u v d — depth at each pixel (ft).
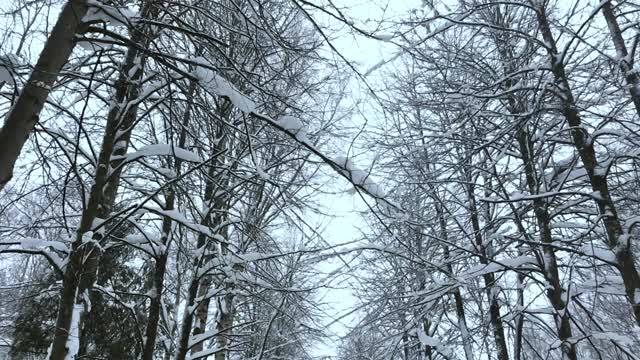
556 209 25.70
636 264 25.00
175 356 20.76
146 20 11.85
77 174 12.58
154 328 19.04
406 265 29.30
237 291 22.38
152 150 15.16
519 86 22.33
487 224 25.62
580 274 26.43
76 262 12.67
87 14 11.05
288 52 15.64
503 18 26.48
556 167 25.05
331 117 22.66
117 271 27.68
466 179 27.89
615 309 27.35
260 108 18.97
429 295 27.96
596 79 22.97
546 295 24.79
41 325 25.26
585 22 20.52
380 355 32.42
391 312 26.99
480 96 22.47
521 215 25.48
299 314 28.27
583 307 24.75
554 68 22.43
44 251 12.78
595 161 21.98
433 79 28.25
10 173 9.62
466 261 31.14
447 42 27.71
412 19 24.26
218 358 28.43
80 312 13.35
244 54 19.89
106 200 16.14
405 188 26.91
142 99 14.47
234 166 22.49
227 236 25.64
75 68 15.11
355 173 11.93
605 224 21.58
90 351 23.16
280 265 25.73
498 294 29.71
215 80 11.80
